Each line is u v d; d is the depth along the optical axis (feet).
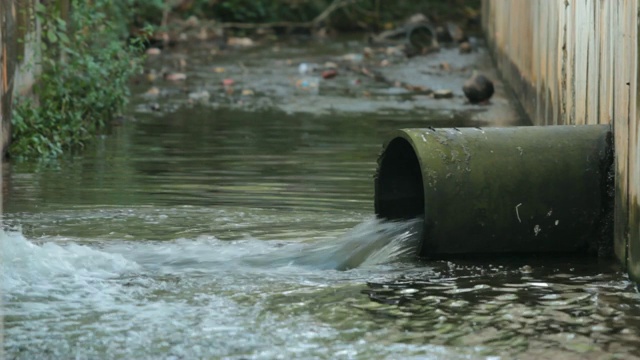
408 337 25.54
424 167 33.37
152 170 48.73
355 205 41.19
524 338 25.48
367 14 122.11
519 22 70.03
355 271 31.89
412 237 34.50
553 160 34.04
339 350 24.62
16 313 27.12
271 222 38.11
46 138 53.78
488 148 34.12
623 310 27.73
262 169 49.01
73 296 28.63
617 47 33.71
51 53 61.41
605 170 34.12
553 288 29.96
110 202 41.42
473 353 24.47
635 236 30.55
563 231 33.94
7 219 38.19
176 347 24.84
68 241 34.94
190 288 29.63
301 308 27.84
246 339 25.36
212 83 82.84
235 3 118.93
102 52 64.08
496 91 77.97
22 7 55.62
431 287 30.01
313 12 122.83
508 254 34.04
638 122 30.50
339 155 53.01
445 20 121.49
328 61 95.71
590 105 38.65
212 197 42.57
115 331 25.90
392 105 72.49
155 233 36.29
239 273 31.37
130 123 63.98
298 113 69.10
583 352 24.54
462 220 33.32
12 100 53.42
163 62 94.02
